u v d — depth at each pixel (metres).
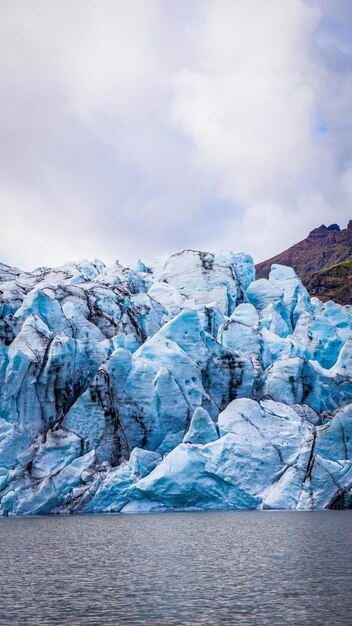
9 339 100.25
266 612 31.52
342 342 117.81
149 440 92.75
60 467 85.06
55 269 138.62
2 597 35.75
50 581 40.16
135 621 30.41
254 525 67.19
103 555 50.34
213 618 30.66
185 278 129.88
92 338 105.62
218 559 47.09
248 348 107.62
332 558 46.50
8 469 86.69
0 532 66.12
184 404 92.75
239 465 82.44
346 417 82.44
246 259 143.88
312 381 100.00
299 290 137.00
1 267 139.88
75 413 89.00
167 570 43.09
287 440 85.19
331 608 32.12
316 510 80.62
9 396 90.50
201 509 83.56
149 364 94.88
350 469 80.94
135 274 133.75
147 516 80.62
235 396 100.56
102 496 82.06
